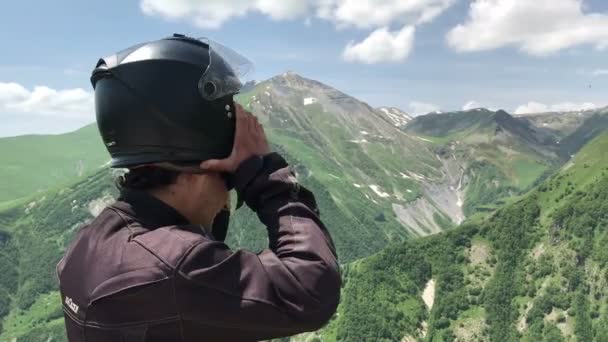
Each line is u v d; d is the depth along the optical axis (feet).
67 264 2.91
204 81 2.84
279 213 2.91
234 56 3.10
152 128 2.84
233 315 2.54
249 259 2.68
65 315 2.89
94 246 2.81
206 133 2.89
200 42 3.02
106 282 2.62
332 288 2.76
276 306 2.59
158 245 2.64
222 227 3.24
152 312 2.54
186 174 2.95
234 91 2.95
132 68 2.88
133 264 2.61
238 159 2.99
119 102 2.87
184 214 2.98
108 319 2.59
